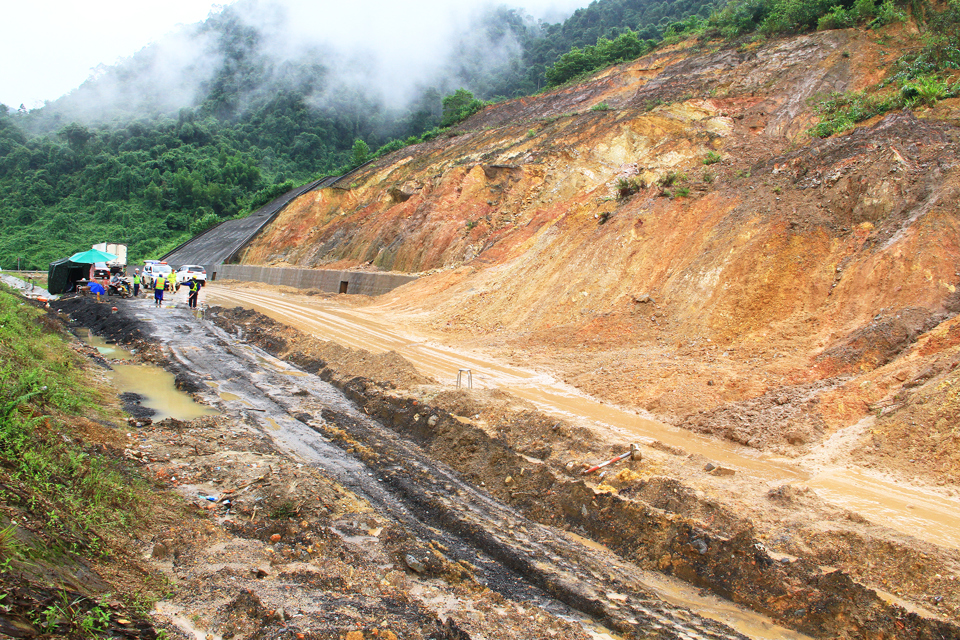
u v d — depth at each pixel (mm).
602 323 19656
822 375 13055
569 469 9227
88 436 9086
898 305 14375
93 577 4938
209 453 9859
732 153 27422
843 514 7637
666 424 12250
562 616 6219
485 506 8711
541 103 53062
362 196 54062
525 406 12625
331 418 12711
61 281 30891
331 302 33750
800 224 18109
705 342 16688
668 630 5957
